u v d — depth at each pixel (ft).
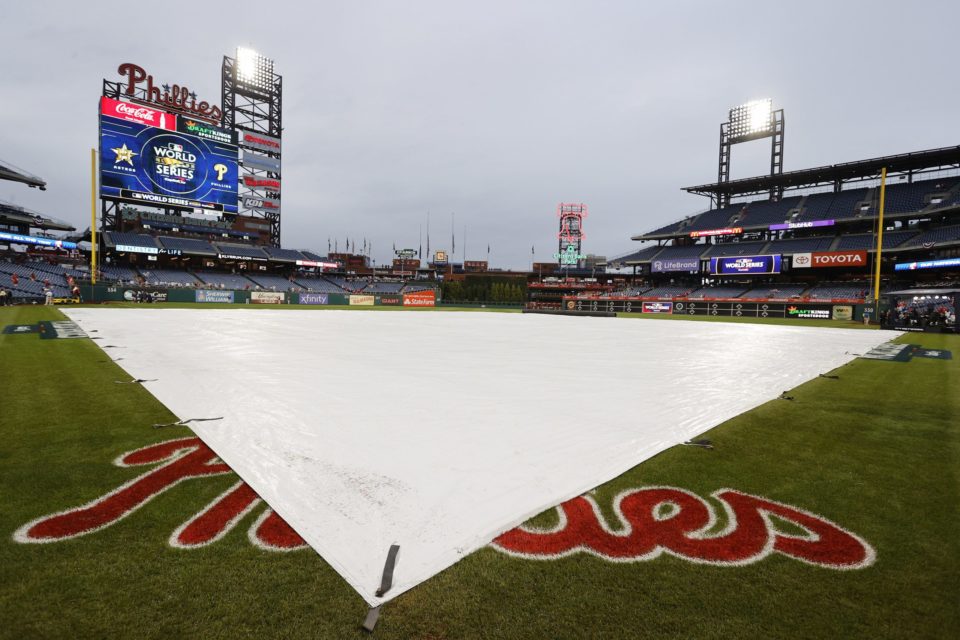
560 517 12.07
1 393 24.62
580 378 31.78
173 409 21.66
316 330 68.18
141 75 168.45
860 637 7.96
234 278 206.39
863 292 161.48
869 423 21.12
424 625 8.18
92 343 45.85
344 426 19.33
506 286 266.77
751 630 8.13
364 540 10.71
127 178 161.68
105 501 12.53
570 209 314.55
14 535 10.79
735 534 11.40
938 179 170.71
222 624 8.14
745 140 218.18
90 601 8.71
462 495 13.08
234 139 185.06
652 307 185.26
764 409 23.68
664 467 15.56
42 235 186.29
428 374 32.12
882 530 11.59
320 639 7.83
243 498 12.82
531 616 8.46
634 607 8.74
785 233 202.28
